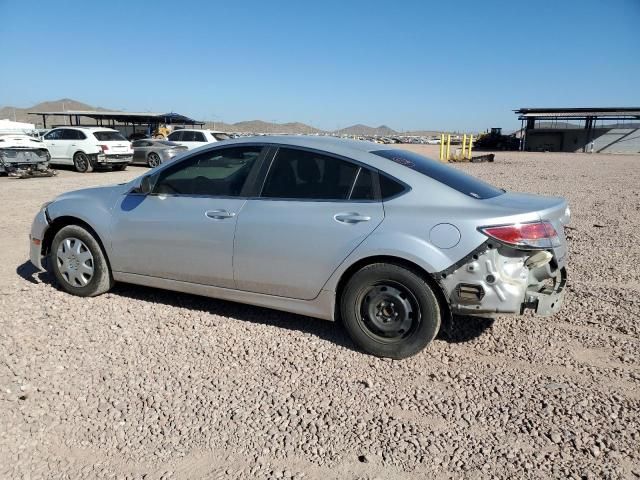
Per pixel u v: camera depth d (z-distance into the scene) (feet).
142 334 14.37
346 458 9.41
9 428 10.19
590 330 15.01
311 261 13.39
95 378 12.05
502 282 11.94
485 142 214.48
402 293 12.74
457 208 12.40
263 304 14.48
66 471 9.07
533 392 11.65
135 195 16.12
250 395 11.44
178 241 15.10
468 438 10.00
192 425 10.34
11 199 40.14
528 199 13.74
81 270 16.81
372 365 12.83
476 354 13.47
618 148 192.13
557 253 12.90
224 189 14.83
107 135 70.95
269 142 14.55
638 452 9.57
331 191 13.55
